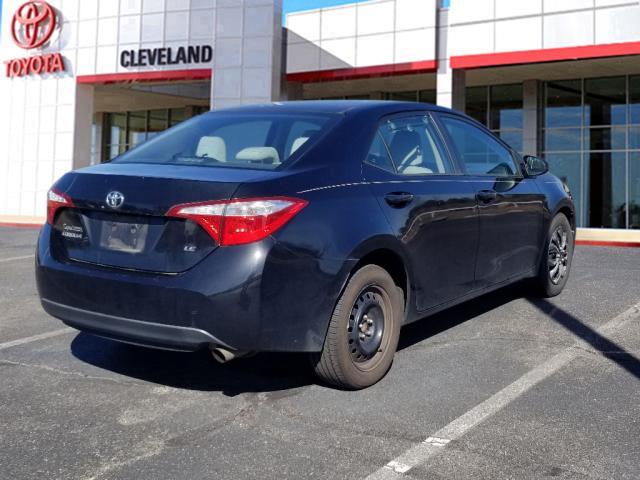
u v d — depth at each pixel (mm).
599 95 19547
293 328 3242
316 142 3709
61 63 22484
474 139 4945
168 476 2699
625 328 4957
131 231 3359
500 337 4742
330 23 19906
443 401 3502
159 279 3178
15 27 23469
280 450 2930
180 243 3205
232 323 3090
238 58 20266
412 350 4441
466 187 4465
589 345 4531
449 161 4508
